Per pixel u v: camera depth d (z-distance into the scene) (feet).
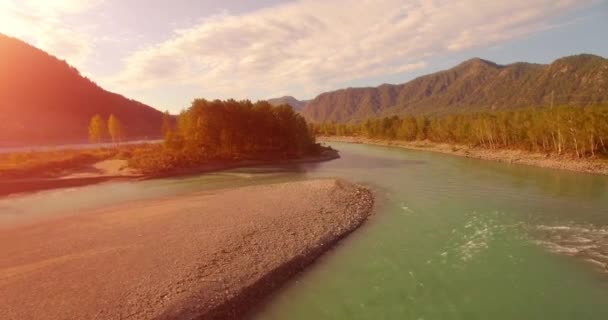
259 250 67.36
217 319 46.19
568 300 50.37
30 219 101.30
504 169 192.03
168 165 196.03
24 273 58.18
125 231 80.48
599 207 101.14
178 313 45.68
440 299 51.34
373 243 74.43
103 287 52.24
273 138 287.28
